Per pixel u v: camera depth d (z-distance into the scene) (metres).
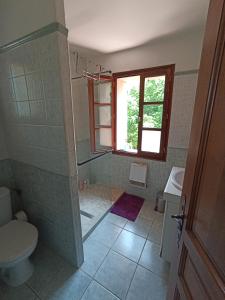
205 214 0.57
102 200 2.57
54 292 1.30
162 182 2.45
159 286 1.34
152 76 2.19
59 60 1.03
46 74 1.11
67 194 1.34
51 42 1.02
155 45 2.07
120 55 2.35
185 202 0.73
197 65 1.90
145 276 1.42
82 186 2.88
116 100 2.56
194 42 1.85
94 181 3.10
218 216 0.49
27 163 1.54
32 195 1.63
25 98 1.30
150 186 2.56
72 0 1.26
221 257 0.47
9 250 1.20
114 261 1.56
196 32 1.81
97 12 1.42
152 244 1.76
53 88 1.11
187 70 1.96
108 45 2.12
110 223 2.10
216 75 0.52
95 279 1.40
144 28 1.71
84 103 2.72
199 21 1.59
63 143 1.20
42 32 1.03
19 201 1.81
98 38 1.92
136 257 1.60
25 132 1.42
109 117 2.68
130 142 3.00
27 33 1.11
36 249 1.69
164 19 1.54
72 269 1.48
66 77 1.09
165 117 2.21
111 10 1.39
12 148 1.62
